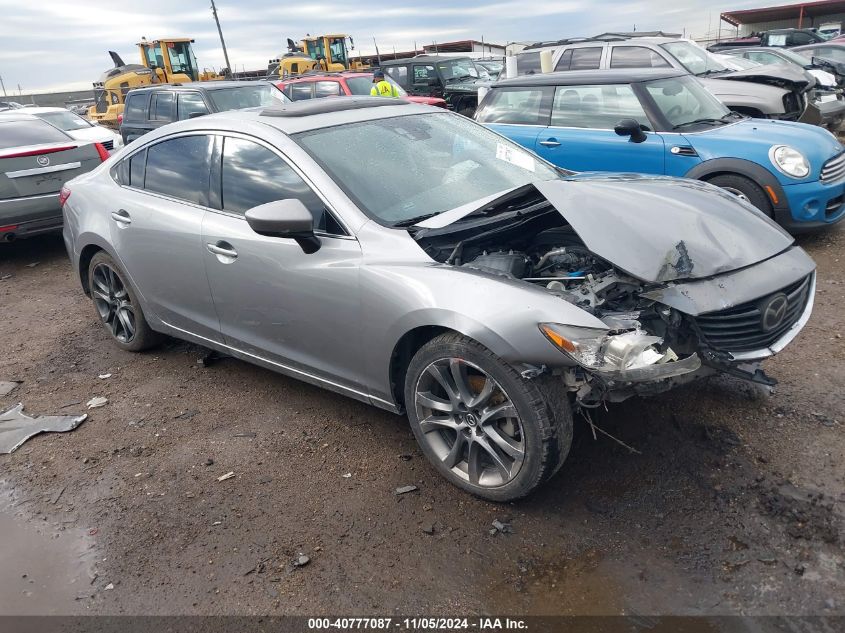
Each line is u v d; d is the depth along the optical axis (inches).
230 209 144.6
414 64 701.9
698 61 394.9
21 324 223.9
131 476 132.2
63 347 200.4
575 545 104.7
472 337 105.0
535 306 102.0
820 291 199.3
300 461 132.9
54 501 126.1
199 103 450.6
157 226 157.9
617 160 258.2
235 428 147.0
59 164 288.2
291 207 119.0
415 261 116.6
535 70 426.9
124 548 112.0
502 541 106.7
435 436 121.0
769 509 108.4
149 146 168.2
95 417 156.3
